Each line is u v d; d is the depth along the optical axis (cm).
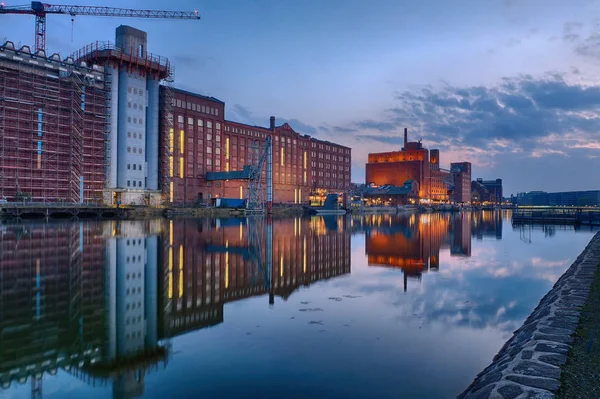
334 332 1223
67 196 8250
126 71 9388
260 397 802
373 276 2203
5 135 7419
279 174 15000
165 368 941
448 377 916
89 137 8675
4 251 2825
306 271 2323
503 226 7881
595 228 7350
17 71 7581
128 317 1342
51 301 1523
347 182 19188
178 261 2555
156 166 10025
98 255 2703
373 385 869
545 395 732
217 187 12112
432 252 3394
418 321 1357
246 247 3431
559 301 1460
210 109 11938
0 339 1119
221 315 1396
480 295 1780
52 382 864
